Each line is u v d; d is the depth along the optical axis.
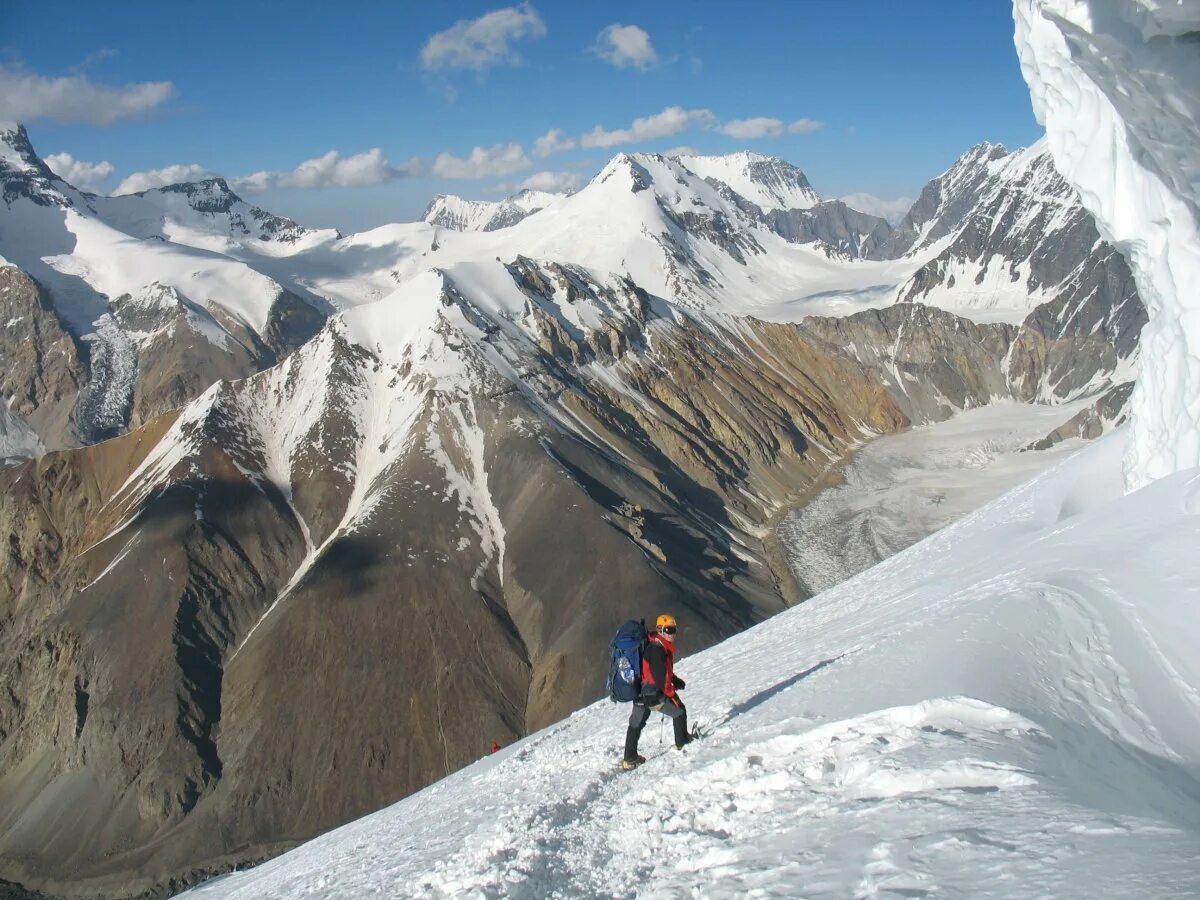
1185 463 21.91
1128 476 25.73
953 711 8.87
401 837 13.58
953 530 32.25
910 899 5.51
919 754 7.93
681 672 21.70
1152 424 23.98
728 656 22.11
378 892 9.70
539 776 13.09
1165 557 12.88
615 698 10.99
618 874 7.86
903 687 10.14
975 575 19.22
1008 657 10.60
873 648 12.45
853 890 5.95
